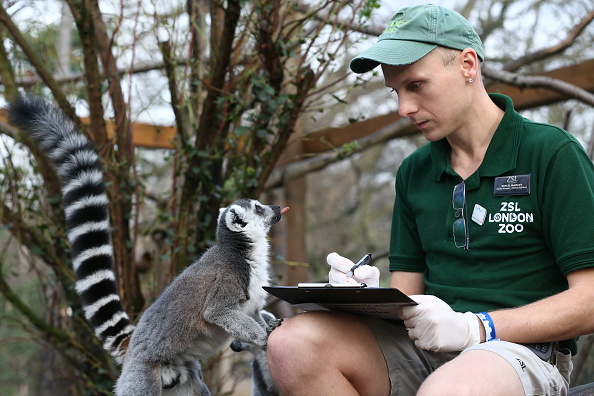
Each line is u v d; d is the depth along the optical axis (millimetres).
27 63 5762
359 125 6234
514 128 2580
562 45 5762
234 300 3039
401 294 2037
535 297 2504
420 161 2943
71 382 6254
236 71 4961
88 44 4648
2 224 5516
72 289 5266
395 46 2500
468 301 2584
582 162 2467
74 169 3523
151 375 2990
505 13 8453
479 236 2590
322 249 13188
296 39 4809
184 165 5188
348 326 2428
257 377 3305
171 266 4777
